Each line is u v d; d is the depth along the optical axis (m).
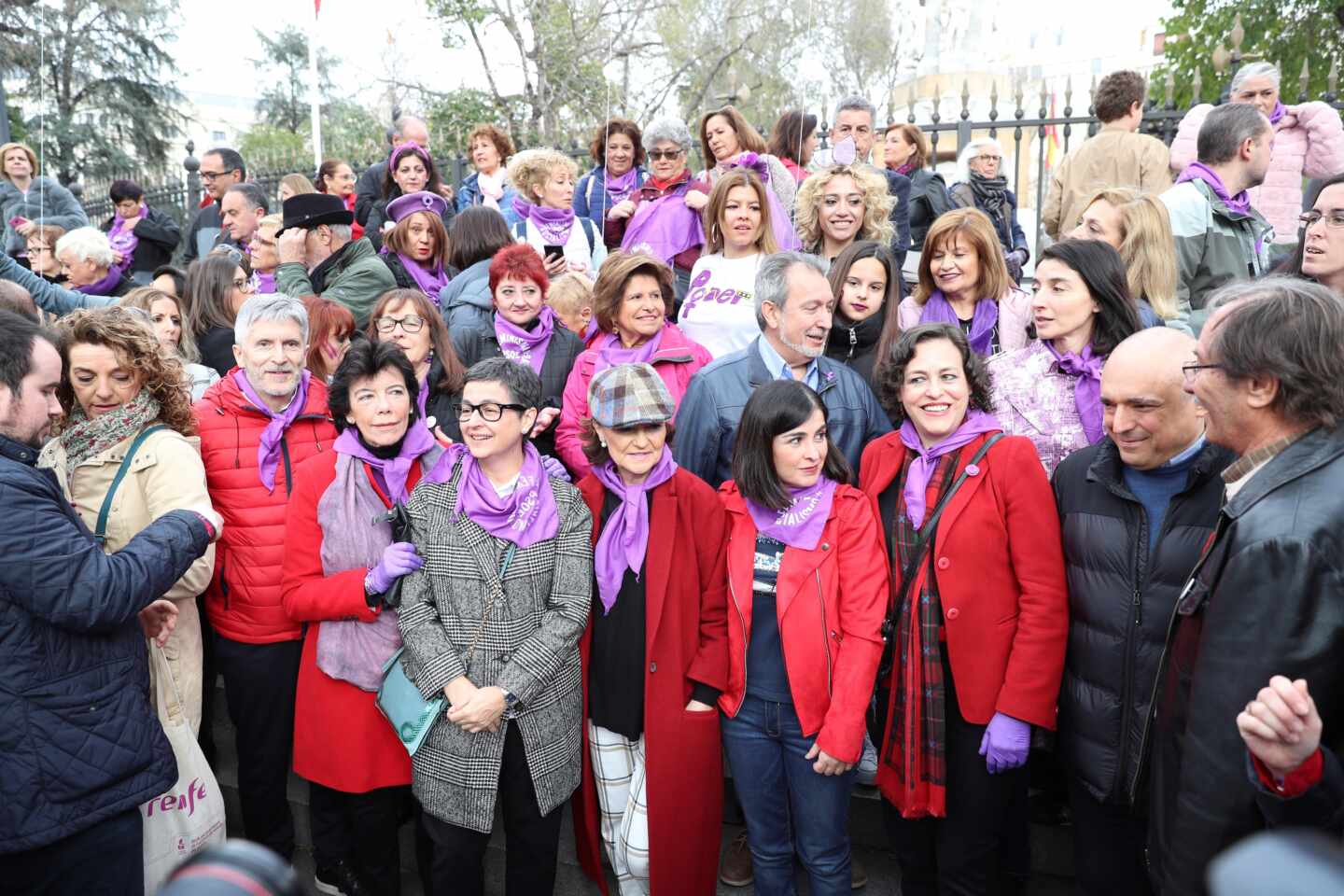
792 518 2.62
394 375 2.82
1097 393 2.75
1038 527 2.42
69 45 13.95
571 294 4.35
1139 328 2.76
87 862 2.21
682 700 2.67
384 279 4.48
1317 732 1.48
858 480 2.99
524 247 3.88
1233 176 3.80
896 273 3.41
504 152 6.38
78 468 2.71
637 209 5.13
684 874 2.70
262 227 5.09
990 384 2.78
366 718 2.83
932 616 2.52
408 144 6.07
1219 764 1.64
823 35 10.40
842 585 2.59
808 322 2.96
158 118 15.11
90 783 2.17
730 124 5.11
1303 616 1.56
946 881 2.58
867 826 3.12
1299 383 1.61
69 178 13.75
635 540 2.71
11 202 7.02
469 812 2.61
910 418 2.69
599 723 2.80
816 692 2.54
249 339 3.04
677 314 4.55
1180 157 4.73
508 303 3.85
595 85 10.97
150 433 2.78
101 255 5.36
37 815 2.11
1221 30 12.94
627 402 2.59
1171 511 2.20
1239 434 1.74
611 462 2.78
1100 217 3.26
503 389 2.64
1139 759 2.21
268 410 3.08
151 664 2.70
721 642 2.70
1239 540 1.65
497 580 2.66
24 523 2.08
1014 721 2.38
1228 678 1.63
